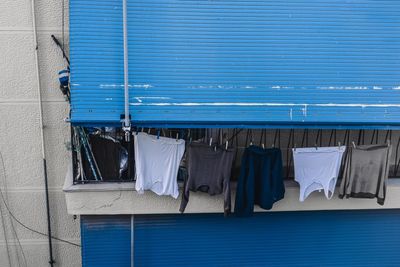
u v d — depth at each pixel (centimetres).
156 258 613
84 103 491
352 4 511
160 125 500
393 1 514
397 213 627
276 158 545
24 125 614
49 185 638
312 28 509
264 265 630
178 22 498
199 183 545
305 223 620
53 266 671
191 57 500
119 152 575
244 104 504
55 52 597
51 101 611
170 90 498
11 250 662
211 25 501
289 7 506
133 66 495
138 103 495
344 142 634
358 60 515
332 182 564
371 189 567
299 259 634
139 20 494
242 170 542
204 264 622
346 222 625
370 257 643
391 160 641
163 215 596
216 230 611
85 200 560
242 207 550
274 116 506
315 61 511
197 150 534
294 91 509
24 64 595
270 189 545
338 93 514
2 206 640
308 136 629
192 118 498
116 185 564
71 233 662
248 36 504
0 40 583
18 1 575
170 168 548
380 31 516
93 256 604
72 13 489
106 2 491
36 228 655
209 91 502
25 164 628
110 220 593
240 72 505
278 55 507
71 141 561
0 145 616
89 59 491
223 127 505
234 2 502
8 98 602
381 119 516
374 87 517
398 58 520
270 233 619
